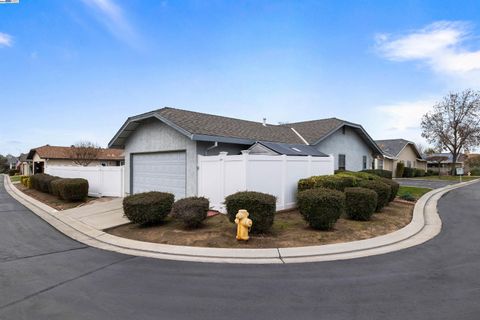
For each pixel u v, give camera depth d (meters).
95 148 42.78
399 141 39.66
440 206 12.88
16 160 82.62
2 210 13.12
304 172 11.85
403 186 22.11
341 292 4.55
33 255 6.60
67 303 4.22
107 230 8.86
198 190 11.42
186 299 4.35
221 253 6.54
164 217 9.15
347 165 19.92
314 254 6.43
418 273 5.32
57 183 15.16
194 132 11.27
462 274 5.26
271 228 8.41
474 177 37.66
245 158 9.69
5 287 4.80
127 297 4.42
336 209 8.07
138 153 15.03
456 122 39.25
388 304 4.14
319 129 18.45
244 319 3.78
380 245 7.06
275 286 4.80
